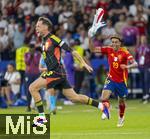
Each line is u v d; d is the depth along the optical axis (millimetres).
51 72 32312
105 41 58250
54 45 32250
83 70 55438
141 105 52000
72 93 32594
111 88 33844
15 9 63375
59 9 62844
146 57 55219
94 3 64062
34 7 63312
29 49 48594
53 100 43375
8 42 59531
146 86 55438
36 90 32781
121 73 33938
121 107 34156
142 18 60344
